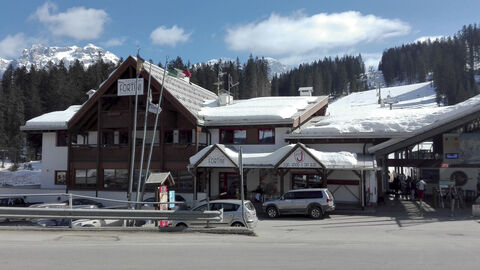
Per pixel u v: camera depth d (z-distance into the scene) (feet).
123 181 108.06
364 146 94.79
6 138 280.92
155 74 107.24
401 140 89.04
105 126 108.99
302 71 589.32
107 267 29.63
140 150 105.70
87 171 111.14
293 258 33.40
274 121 98.84
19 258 32.50
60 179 116.88
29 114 307.99
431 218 72.49
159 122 104.22
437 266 30.71
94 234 45.93
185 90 119.34
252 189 102.06
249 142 103.24
